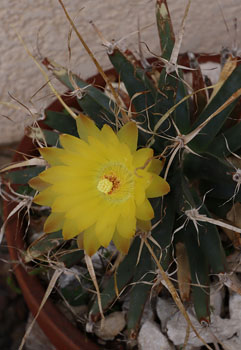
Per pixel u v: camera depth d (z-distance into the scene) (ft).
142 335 1.31
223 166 1.17
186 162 1.24
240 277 1.35
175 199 1.20
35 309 1.30
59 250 1.30
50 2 1.48
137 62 1.44
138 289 1.19
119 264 1.22
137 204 1.04
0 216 1.80
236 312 1.29
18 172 1.30
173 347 1.31
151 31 1.63
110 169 1.10
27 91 1.69
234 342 1.29
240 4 1.58
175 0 1.55
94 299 1.34
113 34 1.62
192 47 1.72
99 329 1.26
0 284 1.82
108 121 1.22
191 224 1.21
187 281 1.24
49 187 1.11
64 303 1.36
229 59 1.34
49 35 1.58
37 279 1.34
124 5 1.54
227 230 1.28
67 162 1.08
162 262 1.15
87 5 1.52
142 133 1.22
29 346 1.66
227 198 1.24
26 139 1.47
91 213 1.08
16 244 1.38
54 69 1.28
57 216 1.12
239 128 1.21
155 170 1.09
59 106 1.51
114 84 1.51
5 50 1.57
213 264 1.17
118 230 1.06
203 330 1.27
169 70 1.12
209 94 1.45
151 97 1.24
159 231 1.18
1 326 1.79
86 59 1.67
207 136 1.20
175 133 1.21
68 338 1.26
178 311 1.30
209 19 1.62
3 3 1.45
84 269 1.40
